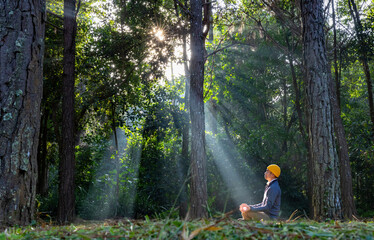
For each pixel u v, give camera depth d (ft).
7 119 11.78
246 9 46.57
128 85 43.01
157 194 45.01
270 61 55.88
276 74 59.11
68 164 33.86
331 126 24.48
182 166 47.73
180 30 41.57
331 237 4.30
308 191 48.91
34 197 12.23
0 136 11.62
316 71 25.00
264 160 49.42
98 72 42.24
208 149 52.03
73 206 33.47
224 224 4.87
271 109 68.95
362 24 43.47
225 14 46.09
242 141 54.24
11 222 11.33
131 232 4.54
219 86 59.67
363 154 51.65
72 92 34.86
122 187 44.50
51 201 38.88
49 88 40.14
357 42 42.60
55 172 55.47
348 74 61.00
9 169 11.55
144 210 42.27
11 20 12.40
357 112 54.54
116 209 40.81
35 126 12.47
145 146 49.19
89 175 44.83
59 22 40.83
